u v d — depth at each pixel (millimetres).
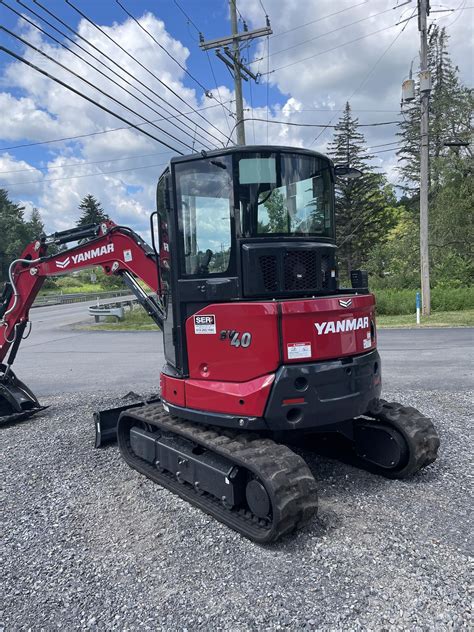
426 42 17844
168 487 4816
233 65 18609
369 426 4840
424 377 8992
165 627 2924
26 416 7684
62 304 43625
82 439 6582
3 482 5254
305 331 3904
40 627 2984
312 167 4410
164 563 3604
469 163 28172
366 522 3996
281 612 2992
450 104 29766
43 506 4637
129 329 21422
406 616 2891
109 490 4934
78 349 15641
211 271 4207
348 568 3389
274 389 3842
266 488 3613
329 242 4527
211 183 4160
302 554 3600
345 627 2832
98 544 3918
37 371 12062
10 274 7645
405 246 30625
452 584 3152
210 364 4230
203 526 4121
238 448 3967
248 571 3439
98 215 82625
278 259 4094
